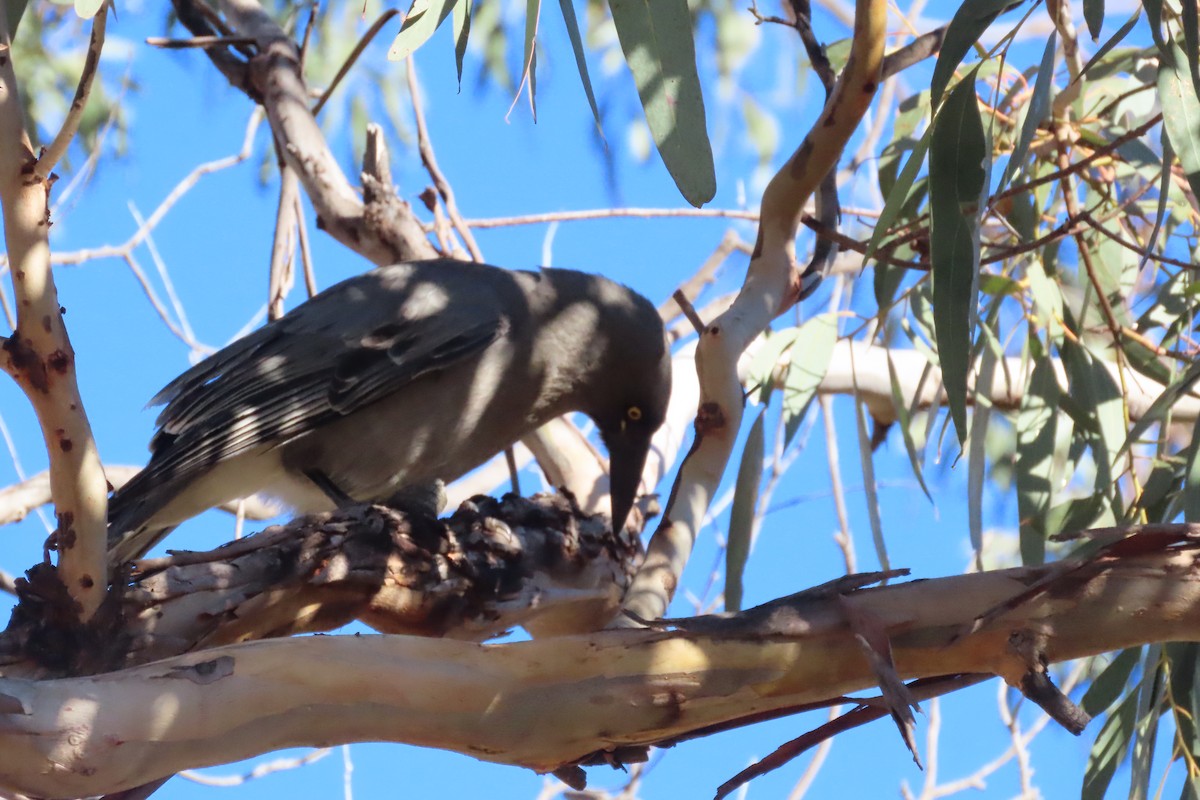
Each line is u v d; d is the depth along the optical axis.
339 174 11.44
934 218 7.09
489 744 5.65
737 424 7.43
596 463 11.34
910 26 11.22
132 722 5.09
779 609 5.74
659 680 5.68
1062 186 9.81
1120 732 8.31
